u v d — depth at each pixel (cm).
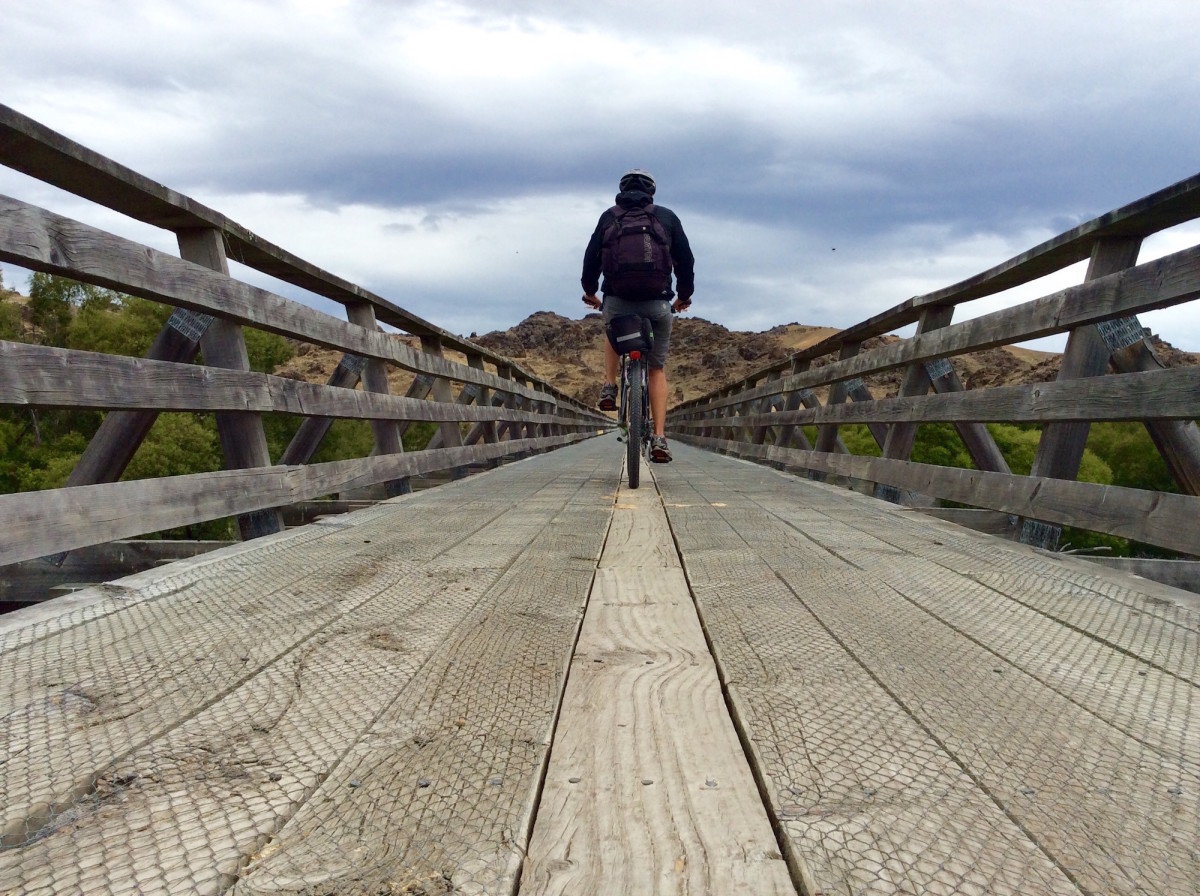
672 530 375
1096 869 100
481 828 108
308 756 131
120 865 99
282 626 206
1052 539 334
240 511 323
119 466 317
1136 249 300
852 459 592
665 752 136
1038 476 340
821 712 150
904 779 123
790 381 870
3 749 132
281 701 155
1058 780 124
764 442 1130
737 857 104
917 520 411
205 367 305
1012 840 106
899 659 182
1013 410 355
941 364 471
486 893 94
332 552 311
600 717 152
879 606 230
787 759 130
